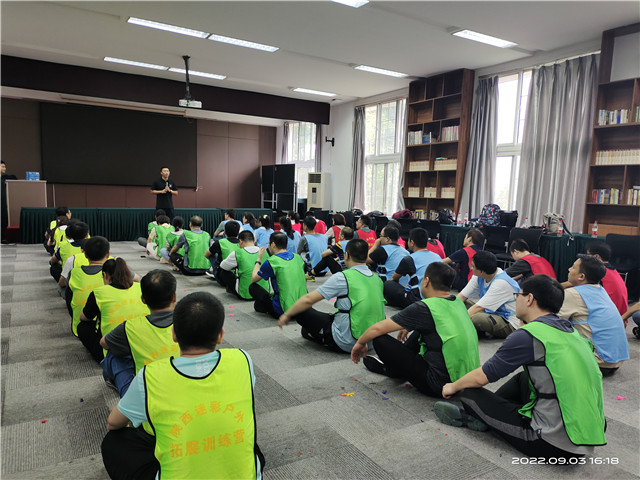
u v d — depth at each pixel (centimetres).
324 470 163
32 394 221
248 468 117
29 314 358
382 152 944
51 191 1058
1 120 995
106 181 1101
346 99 980
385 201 942
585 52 563
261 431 190
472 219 658
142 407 114
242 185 1320
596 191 548
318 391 230
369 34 566
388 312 386
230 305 405
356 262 270
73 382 236
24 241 755
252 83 852
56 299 405
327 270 582
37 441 180
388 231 418
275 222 989
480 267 299
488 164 697
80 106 1060
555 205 601
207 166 1259
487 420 178
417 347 232
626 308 328
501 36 548
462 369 203
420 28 538
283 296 327
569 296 258
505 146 689
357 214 866
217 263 475
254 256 413
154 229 659
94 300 216
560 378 158
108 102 1083
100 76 775
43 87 732
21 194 775
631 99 519
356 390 232
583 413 156
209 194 1268
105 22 552
